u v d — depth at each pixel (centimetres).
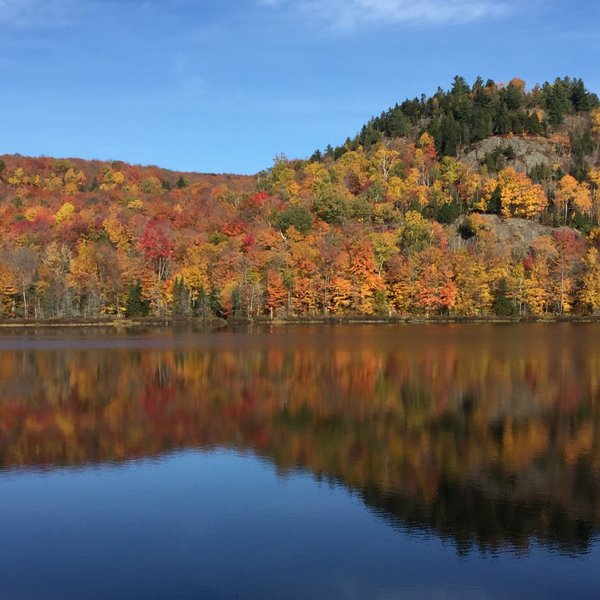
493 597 1606
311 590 1644
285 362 5841
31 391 4372
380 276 12900
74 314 12312
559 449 2847
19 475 2567
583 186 16962
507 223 15888
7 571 1756
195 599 1606
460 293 13050
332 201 15400
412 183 17250
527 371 5106
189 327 11375
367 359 6012
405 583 1677
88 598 1616
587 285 13100
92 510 2181
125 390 4406
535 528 2006
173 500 2266
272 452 2858
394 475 2514
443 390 4297
